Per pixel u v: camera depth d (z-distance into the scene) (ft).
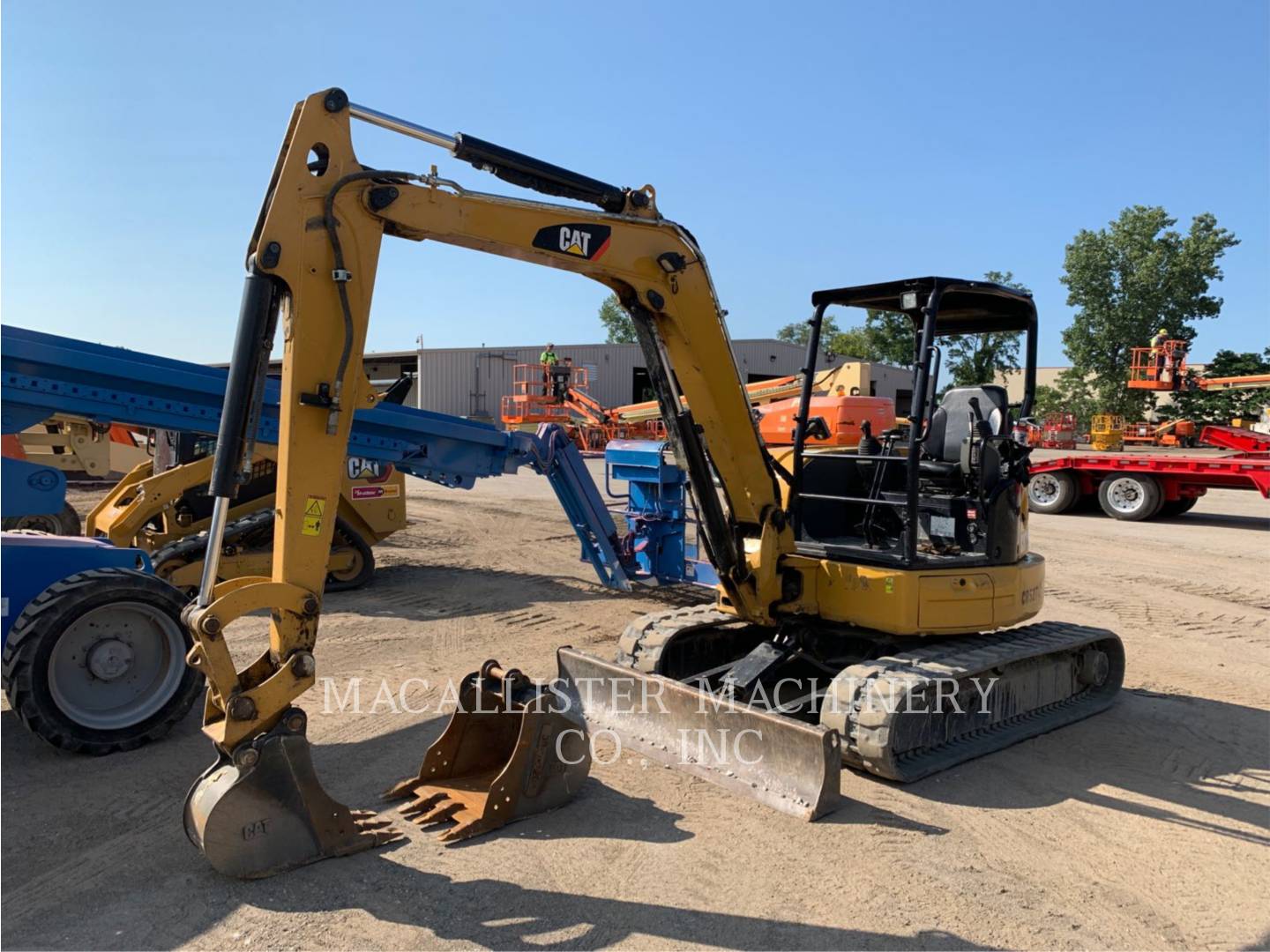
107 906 10.73
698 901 11.09
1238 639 25.14
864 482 20.24
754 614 17.62
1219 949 10.28
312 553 11.76
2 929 10.21
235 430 11.22
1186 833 13.24
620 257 14.66
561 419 109.29
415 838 12.59
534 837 12.76
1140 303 174.50
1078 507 57.47
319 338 11.62
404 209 12.17
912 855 12.39
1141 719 18.43
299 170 11.39
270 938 10.11
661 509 29.45
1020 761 16.07
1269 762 16.14
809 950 10.09
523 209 13.35
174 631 16.52
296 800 11.62
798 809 13.51
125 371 19.34
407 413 24.57
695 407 16.42
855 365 54.19
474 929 10.37
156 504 25.40
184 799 13.91
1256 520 51.67
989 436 17.37
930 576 16.22
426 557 37.32
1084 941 10.37
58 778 14.66
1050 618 27.43
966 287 16.69
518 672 14.51
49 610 15.24
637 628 19.10
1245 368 135.85
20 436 45.91
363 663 21.38
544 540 42.32
